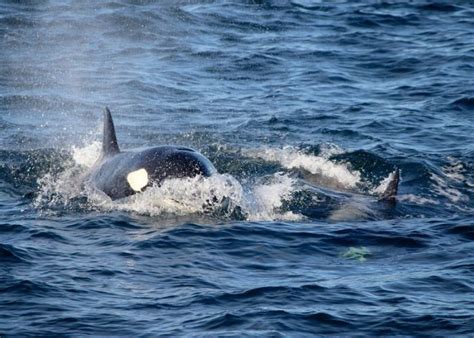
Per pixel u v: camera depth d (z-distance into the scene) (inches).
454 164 3171.8
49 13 5270.7
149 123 3609.7
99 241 2348.7
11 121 3604.8
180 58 4566.9
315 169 3100.4
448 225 2556.6
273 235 2432.3
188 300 1975.9
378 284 2087.8
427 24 5162.4
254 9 5472.4
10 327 1839.3
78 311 1916.8
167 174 2610.7
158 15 5241.1
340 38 4916.3
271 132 3506.4
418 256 2305.6
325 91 4077.3
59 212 2613.2
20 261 2182.6
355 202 2787.9
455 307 1952.5
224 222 2513.5
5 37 4815.5
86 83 4138.8
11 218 2551.7
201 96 3993.6
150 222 2498.8
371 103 3900.1
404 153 3262.8
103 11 5315.0
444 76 4239.7
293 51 4687.5
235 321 1868.8
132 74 4279.0
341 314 1914.4
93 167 2891.2
